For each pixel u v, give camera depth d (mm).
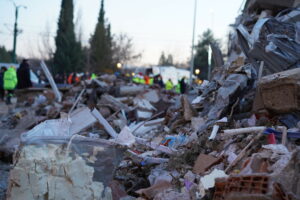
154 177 5406
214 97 8148
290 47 7176
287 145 4750
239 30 8484
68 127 5098
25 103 17281
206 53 52469
